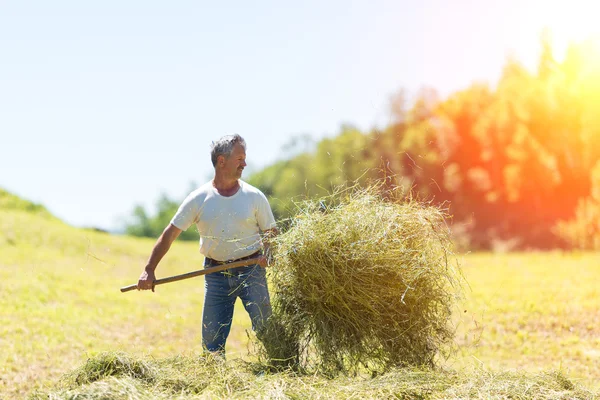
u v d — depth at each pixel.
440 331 5.41
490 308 9.78
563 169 28.66
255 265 5.49
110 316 10.19
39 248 16.66
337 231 5.19
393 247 5.19
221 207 5.46
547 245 25.81
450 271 5.42
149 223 56.41
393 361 5.23
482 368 5.05
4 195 24.56
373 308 5.17
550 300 10.20
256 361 5.50
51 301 10.91
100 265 16.17
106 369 4.69
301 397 4.28
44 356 7.23
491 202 31.52
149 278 5.36
